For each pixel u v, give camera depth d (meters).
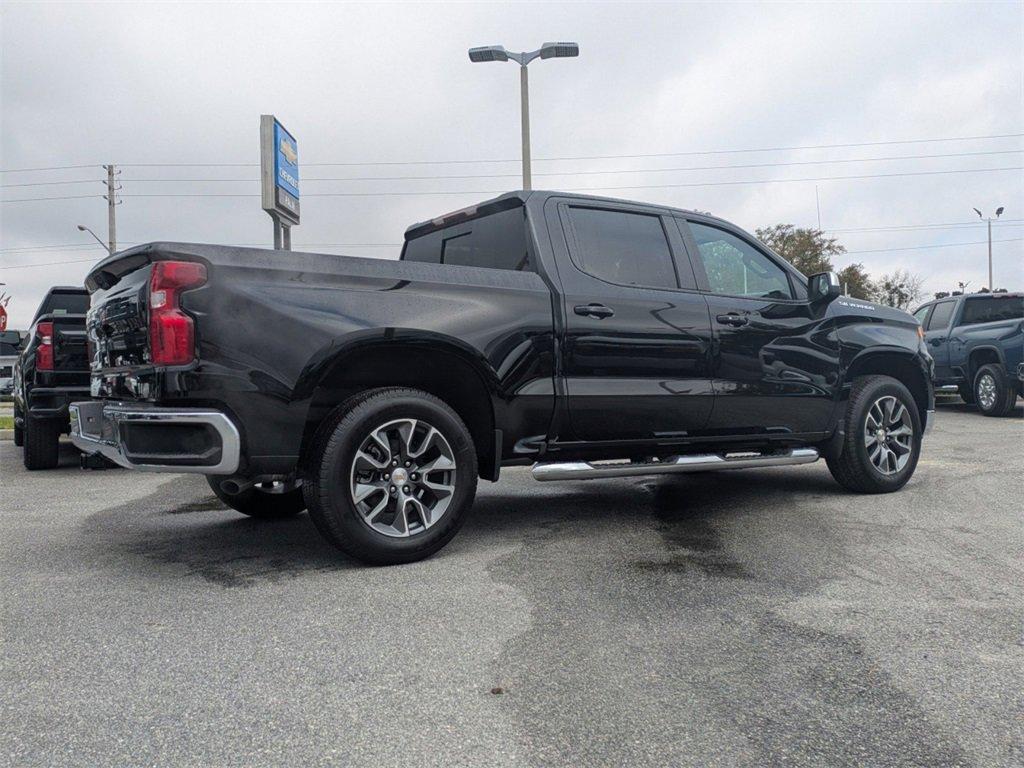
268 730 2.16
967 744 2.08
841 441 5.48
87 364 7.44
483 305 4.04
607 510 5.18
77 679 2.49
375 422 3.69
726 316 4.88
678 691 2.40
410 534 3.83
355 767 1.97
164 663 2.62
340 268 3.72
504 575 3.63
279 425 3.52
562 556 3.97
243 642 2.80
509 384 4.08
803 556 3.94
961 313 12.80
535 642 2.79
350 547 3.67
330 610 3.15
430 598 3.29
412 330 3.77
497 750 2.05
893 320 5.91
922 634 2.86
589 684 2.45
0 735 2.13
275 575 3.67
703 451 4.96
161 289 3.37
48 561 3.98
